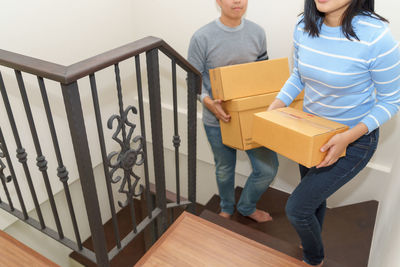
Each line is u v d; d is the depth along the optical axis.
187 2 2.46
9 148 2.14
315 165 1.21
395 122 2.01
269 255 1.32
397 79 1.10
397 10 1.78
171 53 1.20
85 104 2.62
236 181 3.01
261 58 1.99
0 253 1.29
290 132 1.21
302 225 1.39
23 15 2.02
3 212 2.23
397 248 1.02
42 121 2.31
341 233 2.09
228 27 1.82
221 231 1.41
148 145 3.34
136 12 2.74
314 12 1.13
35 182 2.40
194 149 1.61
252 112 1.81
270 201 2.57
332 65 1.15
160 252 1.32
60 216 2.81
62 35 2.29
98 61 0.90
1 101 2.01
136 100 3.08
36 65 0.86
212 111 1.90
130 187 1.25
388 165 2.15
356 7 1.04
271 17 2.16
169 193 2.28
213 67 1.91
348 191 2.34
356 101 1.22
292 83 1.47
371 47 1.05
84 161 0.96
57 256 2.93
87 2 2.40
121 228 3.41
